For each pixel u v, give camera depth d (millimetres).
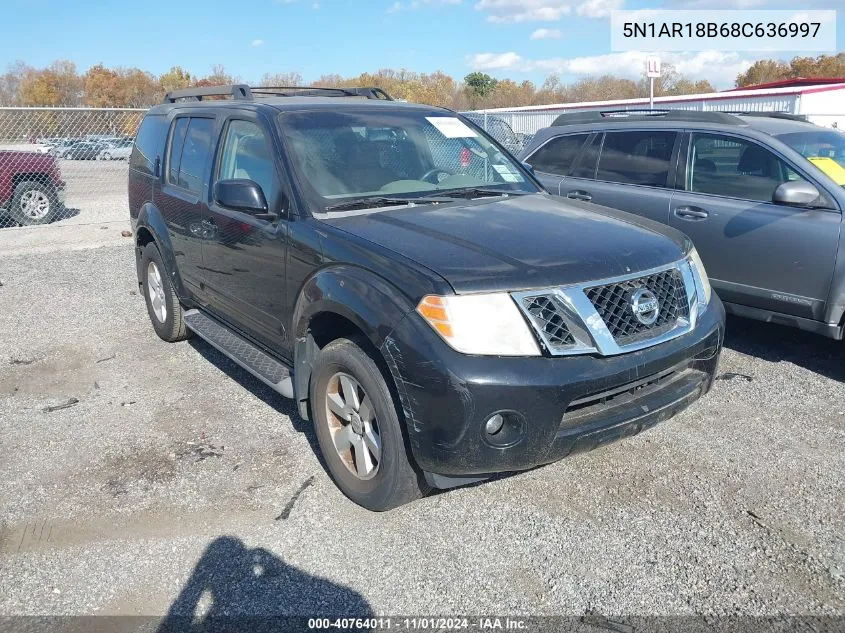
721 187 5629
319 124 4309
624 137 6434
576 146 6844
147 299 6270
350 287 3254
